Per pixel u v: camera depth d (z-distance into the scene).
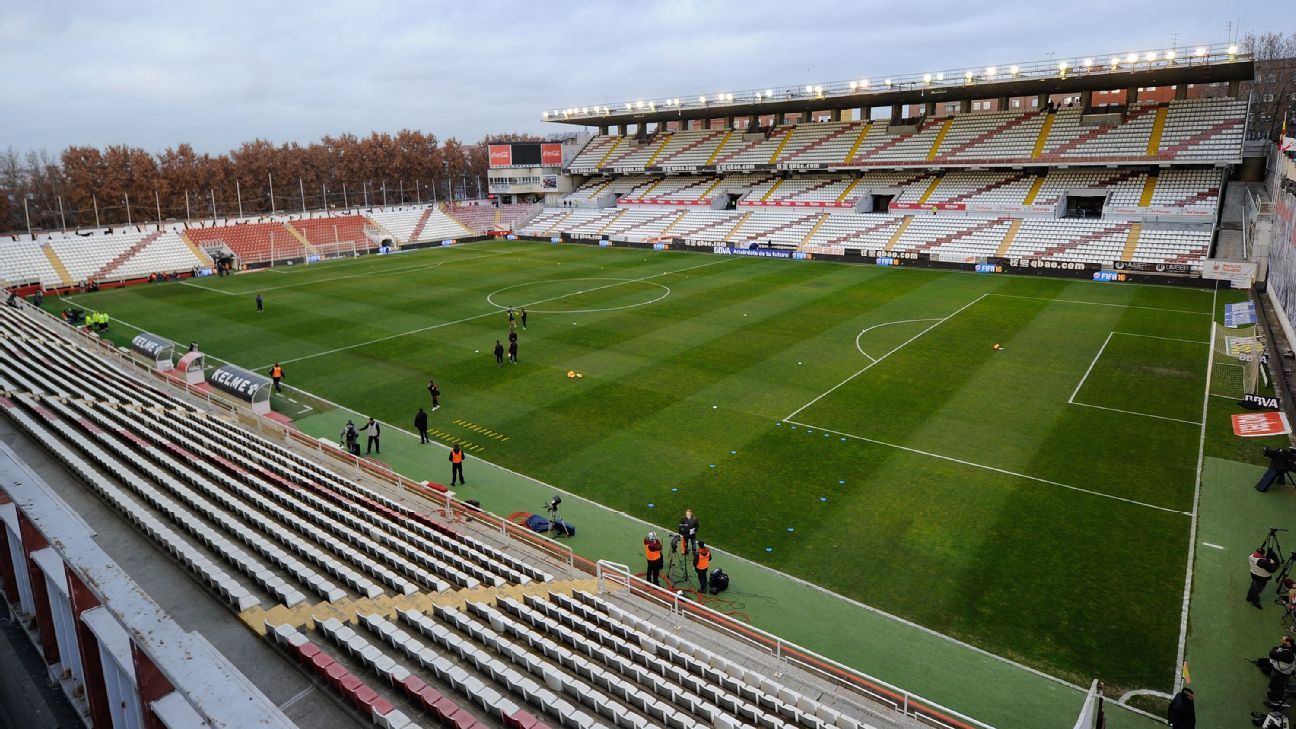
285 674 9.57
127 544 12.71
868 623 17.28
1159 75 60.66
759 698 12.96
